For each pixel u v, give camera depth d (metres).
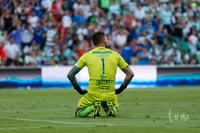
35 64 81.50
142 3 90.19
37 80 75.31
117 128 28.69
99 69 34.00
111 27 86.56
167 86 78.44
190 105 45.03
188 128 28.73
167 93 61.81
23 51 81.38
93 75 34.00
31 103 48.38
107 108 34.44
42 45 82.88
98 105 34.19
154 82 78.25
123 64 34.69
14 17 83.00
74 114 37.12
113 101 34.53
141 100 51.47
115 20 87.31
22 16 83.81
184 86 78.75
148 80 77.88
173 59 87.31
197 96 56.75
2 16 82.56
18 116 36.16
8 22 82.25
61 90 68.88
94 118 33.97
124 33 85.56
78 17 86.19
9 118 34.75
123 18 87.81
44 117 35.28
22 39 81.94
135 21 88.00
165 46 87.44
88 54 34.34
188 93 61.69
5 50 79.69
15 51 80.06
